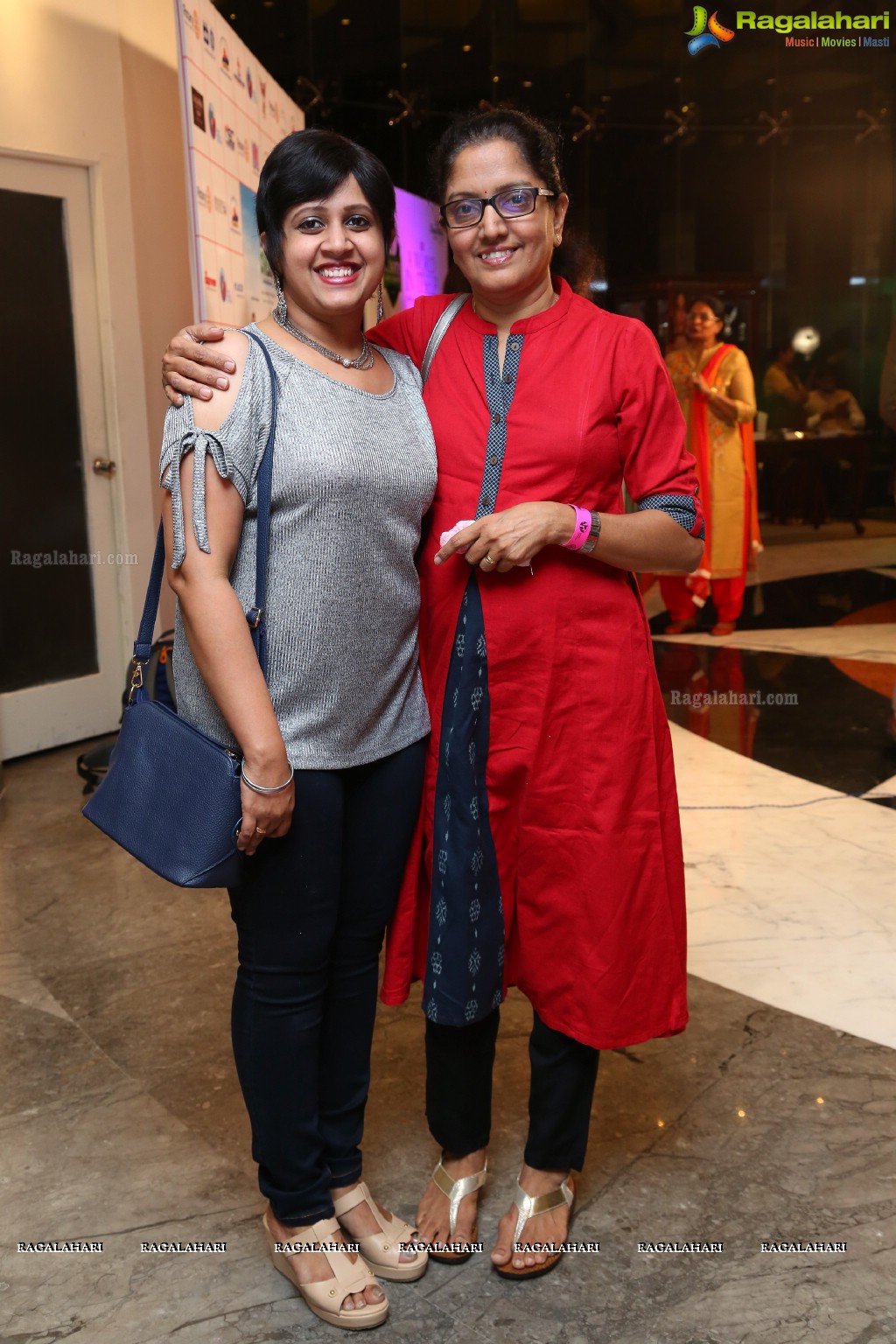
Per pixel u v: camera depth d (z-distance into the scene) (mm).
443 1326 1519
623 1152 1864
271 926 1448
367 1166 1863
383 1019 2324
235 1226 1720
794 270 10234
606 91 9047
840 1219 1701
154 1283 1602
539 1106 1640
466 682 1519
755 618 6484
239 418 1315
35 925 2773
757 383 9922
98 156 4090
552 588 1497
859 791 3607
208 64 3008
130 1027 2289
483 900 1538
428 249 5773
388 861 1566
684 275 9547
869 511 10633
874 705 4590
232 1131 1951
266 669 1384
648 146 9422
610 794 1523
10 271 3930
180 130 4570
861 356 10547
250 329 1420
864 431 10250
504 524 1410
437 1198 1708
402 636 1495
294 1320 1536
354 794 1527
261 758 1320
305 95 7633
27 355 4012
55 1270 1625
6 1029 2283
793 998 2346
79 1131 1949
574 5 8680
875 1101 1997
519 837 1562
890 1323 1494
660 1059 2135
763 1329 1490
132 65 4246
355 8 7699
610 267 9570
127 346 4273
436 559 1463
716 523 5832
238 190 3344
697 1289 1566
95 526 4277
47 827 3438
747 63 9438
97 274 4184
